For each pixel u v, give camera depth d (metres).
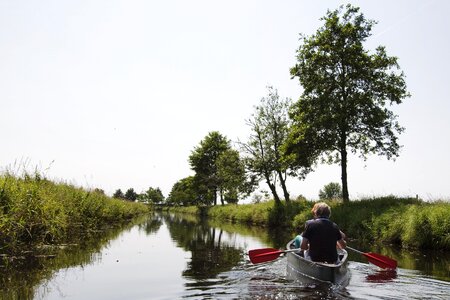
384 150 23.62
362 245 14.29
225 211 40.75
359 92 23.97
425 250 12.50
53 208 11.31
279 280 6.91
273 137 31.52
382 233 15.26
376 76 23.77
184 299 5.52
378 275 7.63
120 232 17.42
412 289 6.23
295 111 26.25
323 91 24.70
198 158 60.34
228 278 7.15
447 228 12.38
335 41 24.59
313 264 6.74
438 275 7.70
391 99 23.66
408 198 19.88
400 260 10.12
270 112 31.83
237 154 35.75
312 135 24.39
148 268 8.24
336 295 5.72
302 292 5.89
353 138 24.28
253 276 7.36
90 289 6.16
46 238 11.27
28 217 9.90
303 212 23.08
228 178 35.09
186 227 24.34
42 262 8.53
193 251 11.45
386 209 16.91
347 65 24.27
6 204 9.31
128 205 35.03
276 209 27.34
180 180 90.75
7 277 6.93
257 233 19.77
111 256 9.84
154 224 26.19
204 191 59.59
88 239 13.53
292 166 27.34
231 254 10.82
